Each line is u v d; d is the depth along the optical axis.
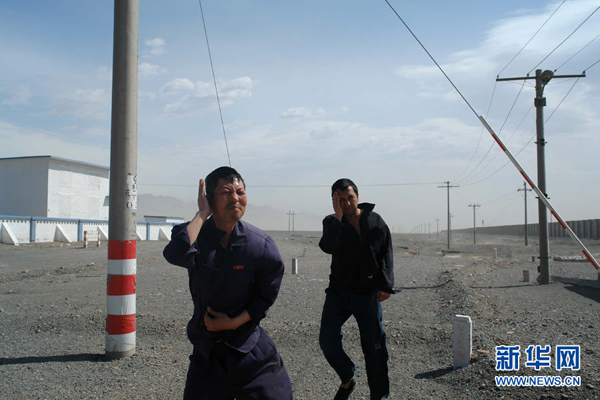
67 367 4.85
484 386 4.07
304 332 6.20
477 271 16.12
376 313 3.69
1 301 8.94
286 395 2.49
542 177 12.99
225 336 2.34
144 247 27.98
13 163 37.81
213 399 2.36
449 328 6.27
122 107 5.21
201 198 2.41
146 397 4.06
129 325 5.23
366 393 4.18
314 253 27.94
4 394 4.08
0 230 27.83
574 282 11.77
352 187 3.77
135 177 5.32
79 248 25.88
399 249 38.50
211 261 2.34
